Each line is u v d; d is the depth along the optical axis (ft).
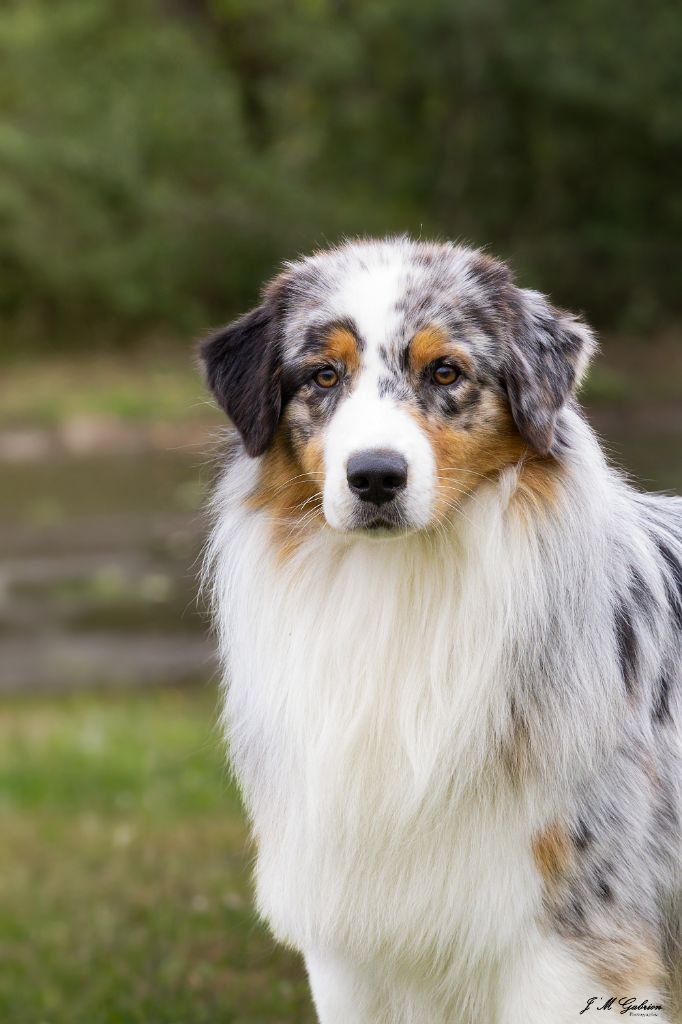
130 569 77.66
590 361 20.76
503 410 19.31
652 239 156.35
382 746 18.75
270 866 19.65
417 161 164.55
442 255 20.13
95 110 160.45
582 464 19.19
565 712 18.40
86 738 50.44
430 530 18.78
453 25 154.10
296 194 162.50
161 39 169.27
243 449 20.61
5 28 162.81
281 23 171.94
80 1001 28.22
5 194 147.13
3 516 90.58
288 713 19.17
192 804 43.09
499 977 18.67
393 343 18.99
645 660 19.48
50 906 34.45
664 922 19.72
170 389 128.77
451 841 18.42
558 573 18.72
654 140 154.92
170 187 160.56
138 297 151.43
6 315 150.41
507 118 159.02
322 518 19.19
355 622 18.94
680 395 119.96
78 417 120.37
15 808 44.27
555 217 158.40
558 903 18.30
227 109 166.20
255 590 19.63
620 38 152.35
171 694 58.23
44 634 68.23
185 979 28.45
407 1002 19.69
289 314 20.04
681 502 22.53
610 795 18.62
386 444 17.97
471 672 18.57
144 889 35.06
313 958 19.76
